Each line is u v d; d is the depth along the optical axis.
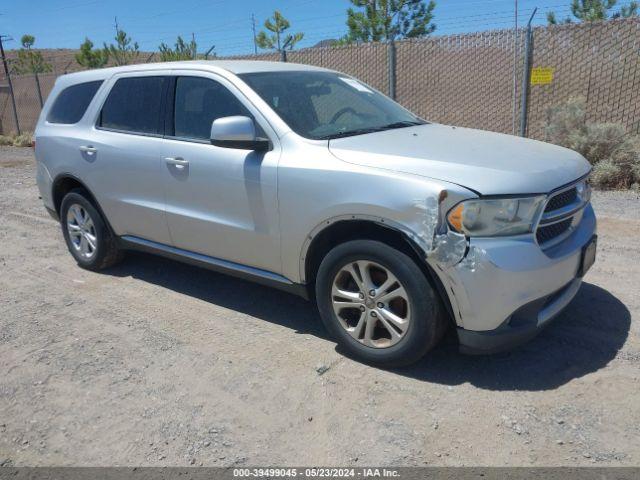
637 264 5.15
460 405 3.21
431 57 11.01
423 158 3.40
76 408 3.37
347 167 3.48
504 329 3.20
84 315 4.63
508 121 10.42
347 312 3.77
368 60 11.81
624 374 3.43
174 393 3.47
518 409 3.16
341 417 3.17
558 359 3.63
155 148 4.55
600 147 8.45
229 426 3.14
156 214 4.66
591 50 9.34
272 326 4.30
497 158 3.44
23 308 4.82
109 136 4.97
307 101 4.23
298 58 12.87
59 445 3.05
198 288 5.12
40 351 4.04
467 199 3.09
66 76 5.76
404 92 11.55
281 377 3.58
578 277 3.65
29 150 17.05
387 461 2.82
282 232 3.82
